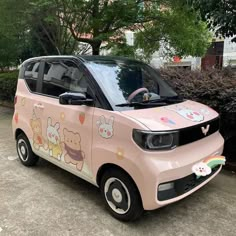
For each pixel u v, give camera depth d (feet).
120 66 12.40
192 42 29.14
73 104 10.77
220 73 17.57
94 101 10.81
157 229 10.09
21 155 15.81
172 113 10.43
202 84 15.87
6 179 14.10
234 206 11.54
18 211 11.24
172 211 11.18
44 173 14.78
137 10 26.81
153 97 11.63
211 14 16.84
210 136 11.24
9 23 28.19
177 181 9.50
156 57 37.96
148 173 9.05
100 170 10.71
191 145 10.14
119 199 10.34
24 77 15.12
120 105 10.44
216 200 11.98
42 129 13.41
